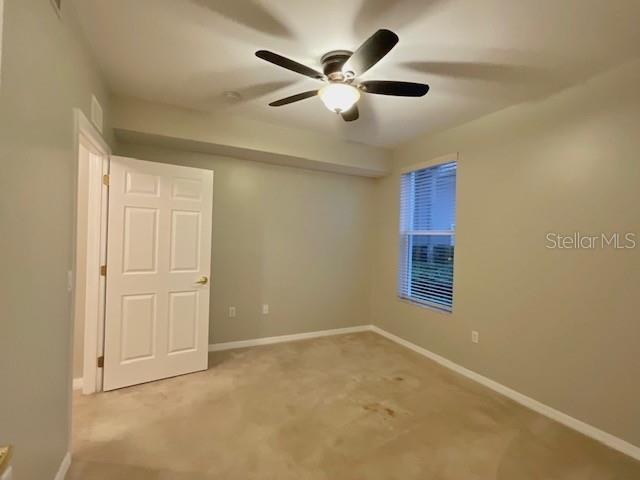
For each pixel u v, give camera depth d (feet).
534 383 8.27
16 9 3.62
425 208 12.24
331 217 13.97
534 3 5.11
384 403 8.27
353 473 5.79
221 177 11.76
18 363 3.86
